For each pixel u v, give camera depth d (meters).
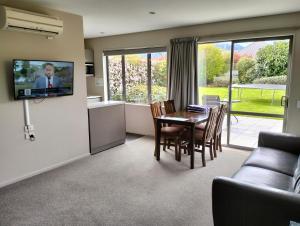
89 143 4.32
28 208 2.59
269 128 4.41
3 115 3.06
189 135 3.90
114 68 6.24
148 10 3.65
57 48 3.62
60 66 3.52
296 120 4.02
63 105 3.80
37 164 3.50
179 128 4.20
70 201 2.73
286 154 2.94
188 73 4.84
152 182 3.20
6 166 3.13
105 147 4.64
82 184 3.15
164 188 3.03
